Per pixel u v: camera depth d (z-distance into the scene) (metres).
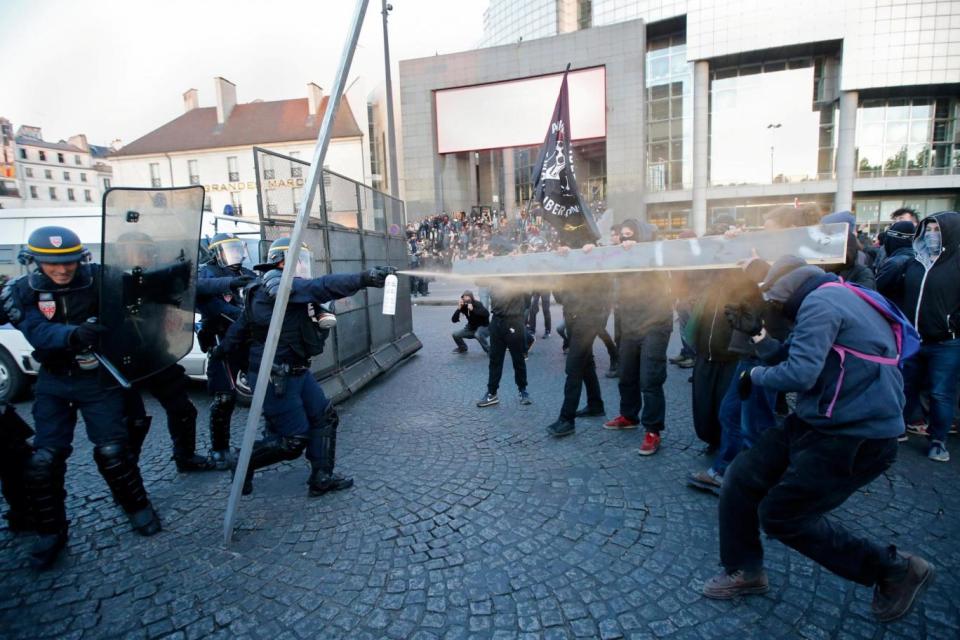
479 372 6.59
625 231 4.02
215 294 3.77
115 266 2.67
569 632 2.04
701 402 3.53
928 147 26.73
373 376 6.03
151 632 2.10
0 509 3.26
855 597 2.19
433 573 2.43
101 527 2.94
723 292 3.23
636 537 2.70
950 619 2.05
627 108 26.19
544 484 3.33
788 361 1.85
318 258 5.11
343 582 2.39
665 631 2.03
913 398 4.00
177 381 3.53
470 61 27.91
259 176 4.18
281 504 3.16
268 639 2.04
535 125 27.45
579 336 4.00
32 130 74.25
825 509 1.88
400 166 34.41
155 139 37.28
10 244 5.89
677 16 27.19
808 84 27.16
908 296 3.59
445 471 3.57
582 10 34.41
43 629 2.13
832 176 27.42
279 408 2.95
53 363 2.62
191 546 2.72
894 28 24.92
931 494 3.06
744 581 2.17
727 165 28.69
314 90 36.03
